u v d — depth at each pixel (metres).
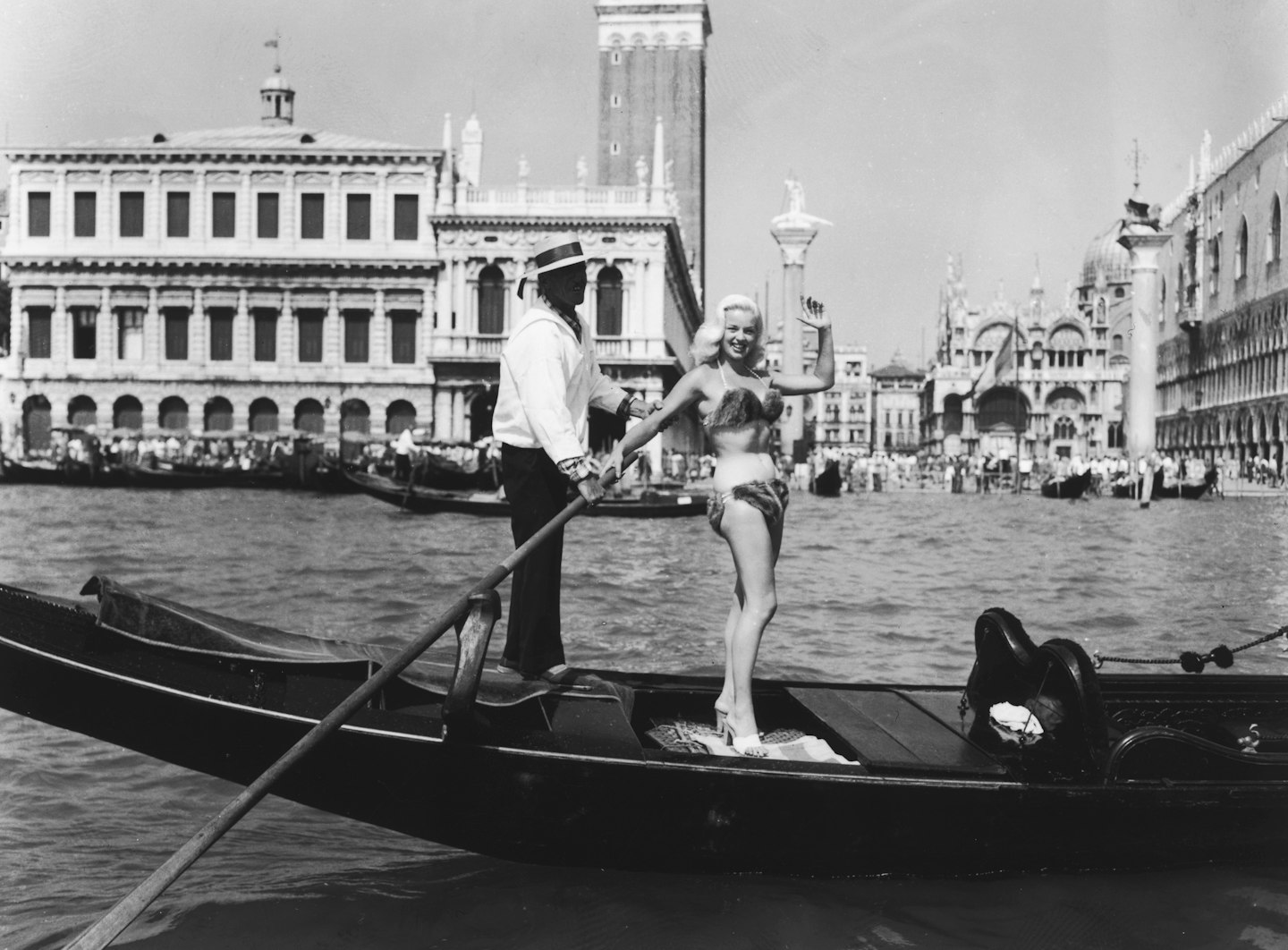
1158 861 6.68
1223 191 87.75
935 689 7.98
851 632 14.79
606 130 84.75
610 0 83.75
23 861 7.02
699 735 7.33
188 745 6.31
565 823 6.36
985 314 119.00
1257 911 6.30
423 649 5.96
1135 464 57.12
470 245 63.22
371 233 64.06
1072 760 6.66
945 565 23.20
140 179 64.12
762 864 6.51
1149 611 16.84
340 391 64.25
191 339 64.69
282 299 64.50
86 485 50.69
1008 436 117.75
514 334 7.15
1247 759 6.69
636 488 46.44
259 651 6.70
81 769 8.64
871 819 6.38
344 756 6.20
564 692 7.06
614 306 63.38
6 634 6.20
